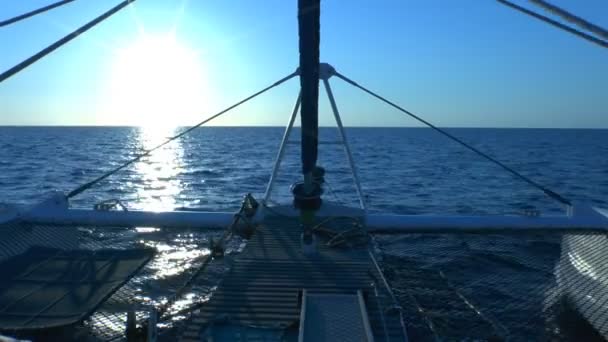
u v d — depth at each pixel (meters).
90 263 7.32
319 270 7.19
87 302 6.06
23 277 6.76
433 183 37.47
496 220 9.77
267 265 7.39
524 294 9.70
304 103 7.77
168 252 11.01
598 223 9.52
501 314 8.88
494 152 83.12
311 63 7.63
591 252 9.01
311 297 5.86
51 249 7.99
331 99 10.62
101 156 69.38
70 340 6.15
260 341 5.24
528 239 12.83
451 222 9.84
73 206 26.48
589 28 3.82
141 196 30.52
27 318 5.64
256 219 10.10
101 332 6.73
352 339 4.90
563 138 161.50
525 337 8.17
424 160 63.47
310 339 4.88
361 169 48.75
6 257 7.53
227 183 37.22
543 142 127.12
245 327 5.49
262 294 6.34
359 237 8.54
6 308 5.87
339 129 10.84
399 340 5.16
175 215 10.09
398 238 12.89
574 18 3.91
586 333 8.32
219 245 8.07
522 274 10.71
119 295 8.35
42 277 6.78
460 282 10.20
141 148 91.50
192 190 33.31
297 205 8.08
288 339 5.27
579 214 9.74
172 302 6.46
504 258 11.50
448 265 11.04
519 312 8.95
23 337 5.41
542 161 62.69
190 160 63.94
